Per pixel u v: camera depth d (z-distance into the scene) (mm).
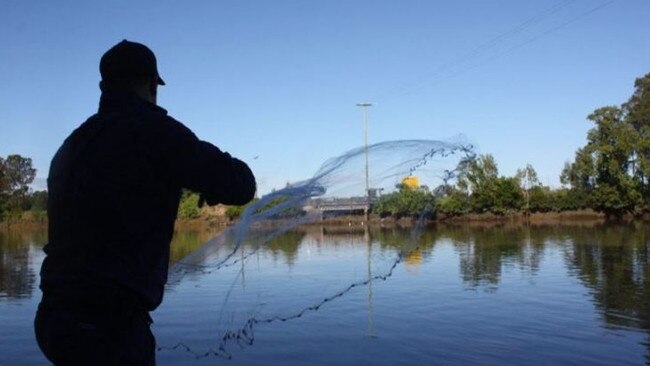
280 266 9305
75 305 2346
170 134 2471
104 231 2367
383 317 14961
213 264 3871
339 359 11133
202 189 2473
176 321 12438
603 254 31156
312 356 11266
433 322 14445
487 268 25594
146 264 2416
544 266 26156
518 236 47438
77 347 2338
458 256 31078
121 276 2348
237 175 2521
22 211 84312
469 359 11219
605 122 76625
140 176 2416
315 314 15109
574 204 78625
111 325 2354
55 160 2596
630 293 18531
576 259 28859
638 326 13812
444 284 20719
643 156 75688
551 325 14039
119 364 2361
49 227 2533
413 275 23141
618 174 75875
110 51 2666
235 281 5281
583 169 77562
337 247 10219
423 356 11422
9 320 15594
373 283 20766
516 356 11391
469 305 16703
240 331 4488
